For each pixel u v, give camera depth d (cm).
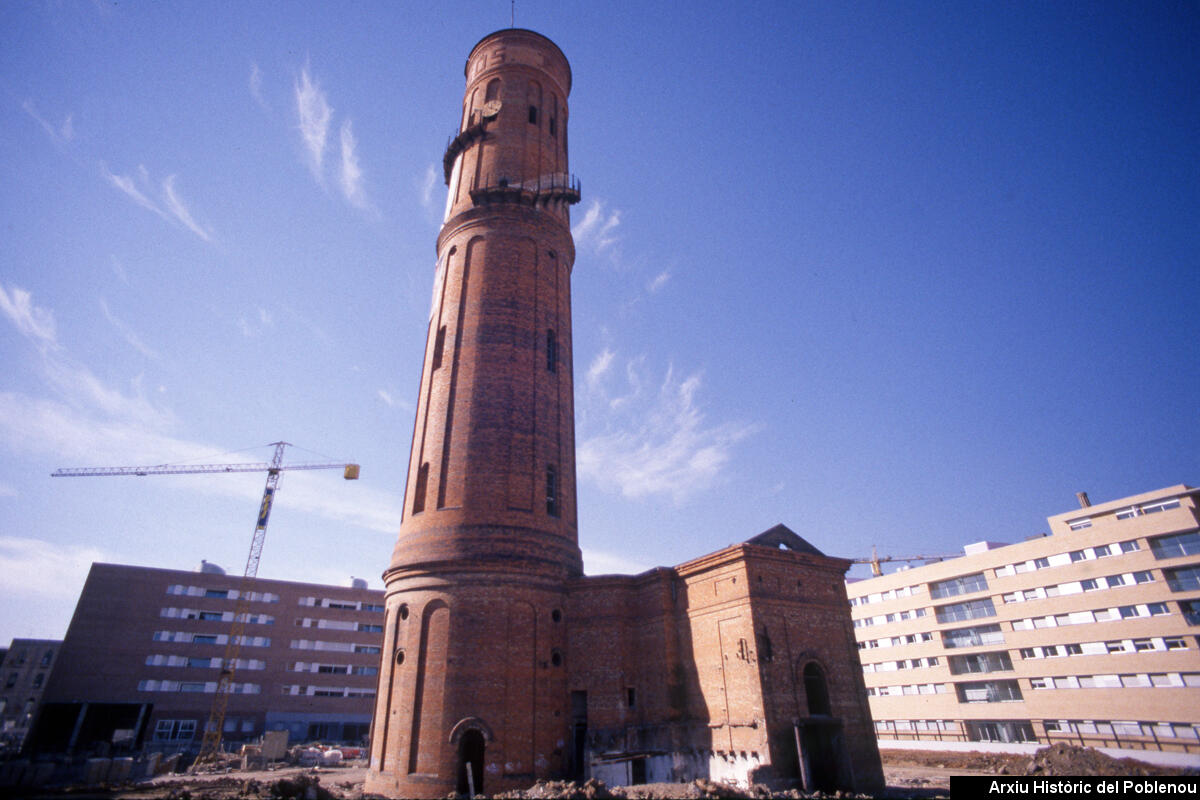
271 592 8275
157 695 7331
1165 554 5250
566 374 4084
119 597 7519
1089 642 5619
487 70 4831
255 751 5694
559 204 4450
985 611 6600
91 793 2784
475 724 2912
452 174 4694
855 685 3095
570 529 3700
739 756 2739
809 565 3206
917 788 3384
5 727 9225
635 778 2959
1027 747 5841
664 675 3133
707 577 3141
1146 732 5097
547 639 3256
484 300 3897
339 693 8212
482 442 3512
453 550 3244
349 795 2927
